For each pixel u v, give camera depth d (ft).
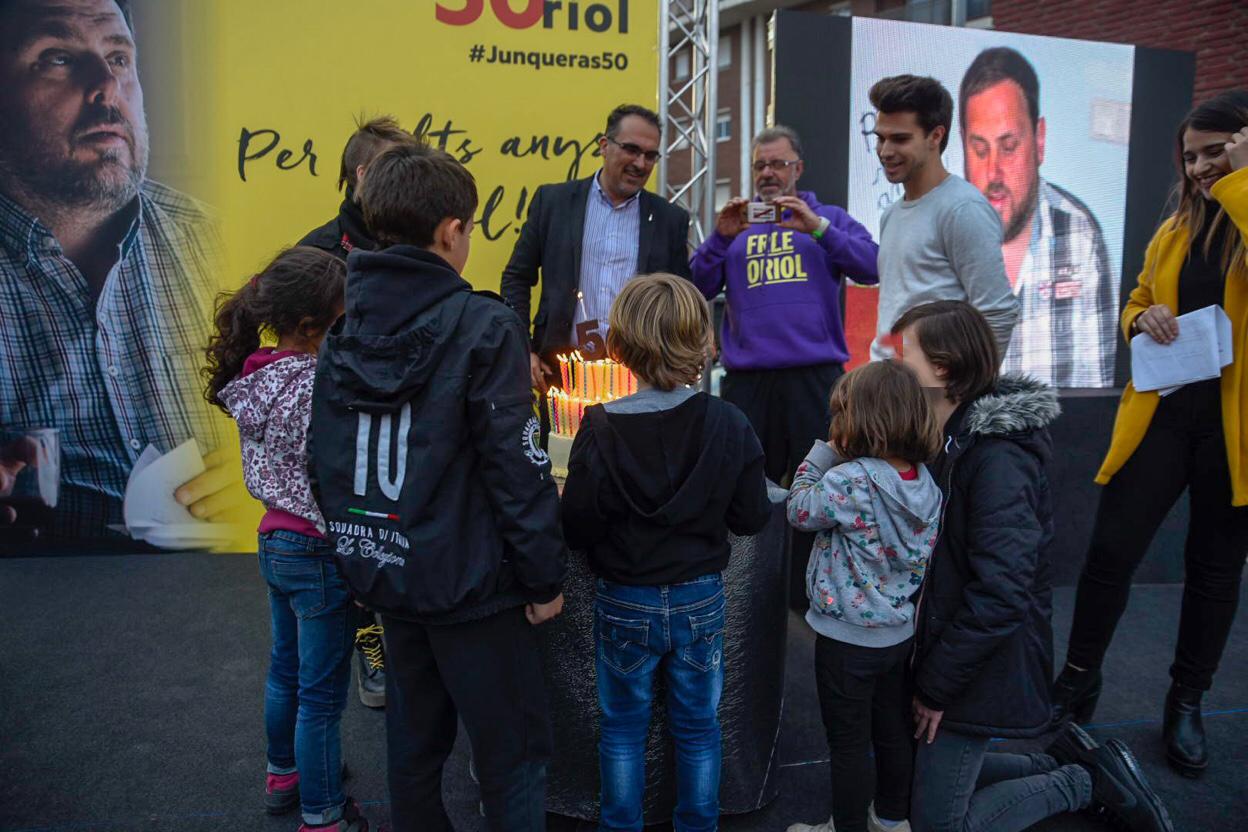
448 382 4.65
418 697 5.20
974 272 7.67
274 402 5.70
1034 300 13.25
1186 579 7.51
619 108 8.98
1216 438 7.15
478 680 4.93
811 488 5.84
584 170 11.94
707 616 5.58
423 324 4.70
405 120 11.48
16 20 10.89
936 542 5.72
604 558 5.54
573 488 5.36
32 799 6.82
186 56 11.19
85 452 11.82
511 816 5.16
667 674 5.77
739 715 6.50
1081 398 11.25
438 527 4.66
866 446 5.62
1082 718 8.23
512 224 11.89
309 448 5.54
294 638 6.41
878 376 5.54
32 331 11.47
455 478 4.72
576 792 6.52
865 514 5.57
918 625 5.80
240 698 8.44
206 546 12.25
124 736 7.74
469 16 11.39
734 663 6.41
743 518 5.67
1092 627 7.83
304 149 11.47
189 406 11.96
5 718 7.99
